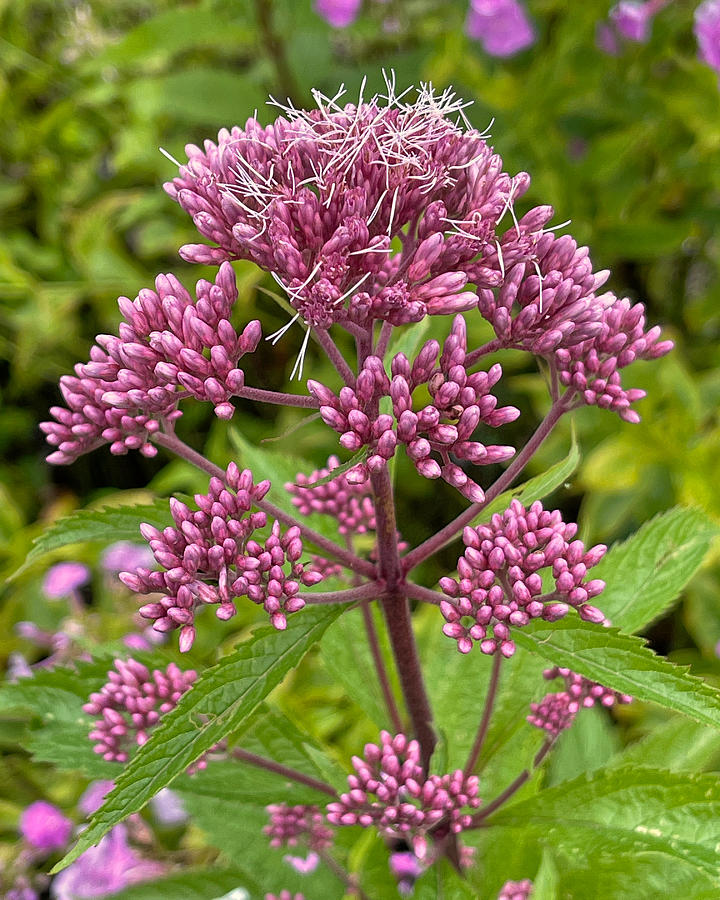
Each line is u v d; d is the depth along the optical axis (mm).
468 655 320
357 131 240
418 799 271
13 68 731
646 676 231
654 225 529
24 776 473
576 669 237
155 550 247
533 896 261
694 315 586
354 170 243
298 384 592
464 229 250
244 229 243
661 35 543
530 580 249
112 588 507
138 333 257
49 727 293
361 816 269
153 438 266
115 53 528
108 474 703
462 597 253
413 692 275
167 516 266
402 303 237
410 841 274
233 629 503
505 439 598
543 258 257
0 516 581
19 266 688
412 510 601
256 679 237
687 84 548
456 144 252
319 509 302
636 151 570
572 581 246
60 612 547
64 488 711
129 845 411
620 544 300
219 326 247
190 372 249
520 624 244
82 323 706
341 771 285
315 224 241
